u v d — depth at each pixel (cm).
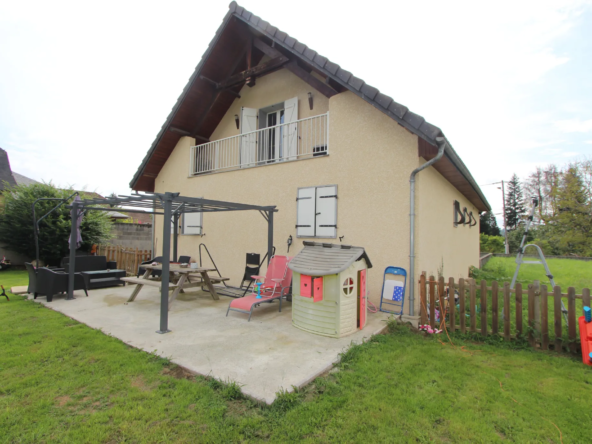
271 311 566
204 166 977
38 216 1143
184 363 340
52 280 625
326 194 642
